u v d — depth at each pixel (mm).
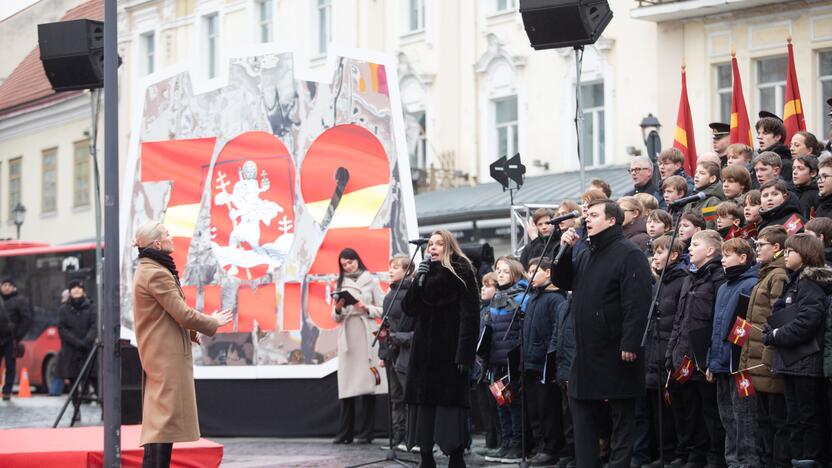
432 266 11203
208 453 11500
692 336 10820
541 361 12289
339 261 14992
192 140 16500
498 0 31312
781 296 10102
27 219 44281
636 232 12383
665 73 27078
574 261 10227
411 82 33000
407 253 15625
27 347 29547
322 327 15750
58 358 23016
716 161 12703
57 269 29281
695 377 11086
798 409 9992
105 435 10742
